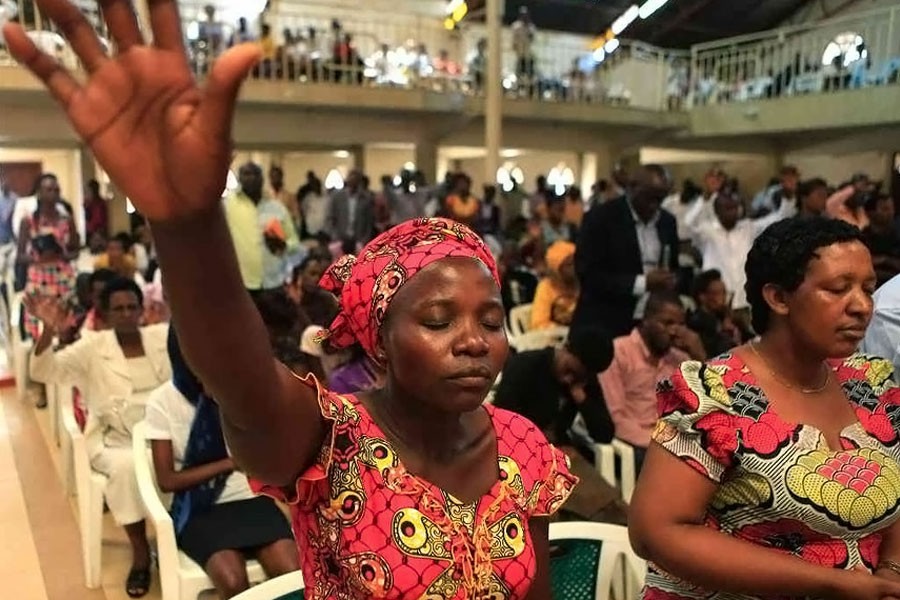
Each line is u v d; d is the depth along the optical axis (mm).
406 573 919
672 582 1395
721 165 16922
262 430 822
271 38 10258
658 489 1283
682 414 1272
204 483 2580
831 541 1280
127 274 5289
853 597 1188
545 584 1109
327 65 10609
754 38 13695
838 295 1260
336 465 933
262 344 777
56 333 3877
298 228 9469
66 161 13562
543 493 1072
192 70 645
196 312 714
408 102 10930
